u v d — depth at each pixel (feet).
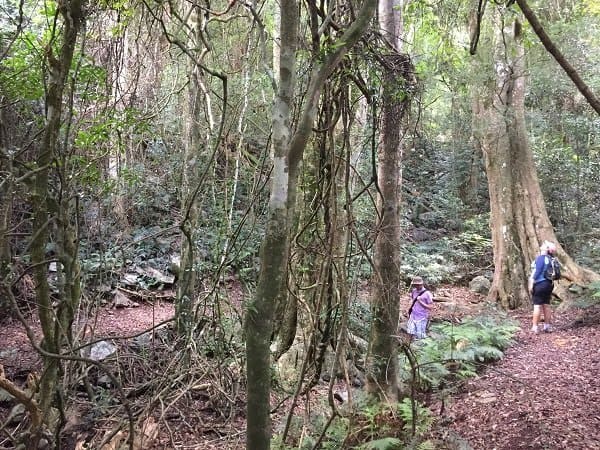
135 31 23.02
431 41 29.55
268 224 9.06
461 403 19.95
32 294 24.70
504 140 40.29
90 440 15.28
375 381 16.66
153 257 36.81
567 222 53.01
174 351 20.13
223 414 17.87
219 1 25.17
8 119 17.02
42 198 11.00
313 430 15.80
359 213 25.52
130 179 23.59
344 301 13.66
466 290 45.50
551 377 21.72
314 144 18.51
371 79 14.69
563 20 33.83
